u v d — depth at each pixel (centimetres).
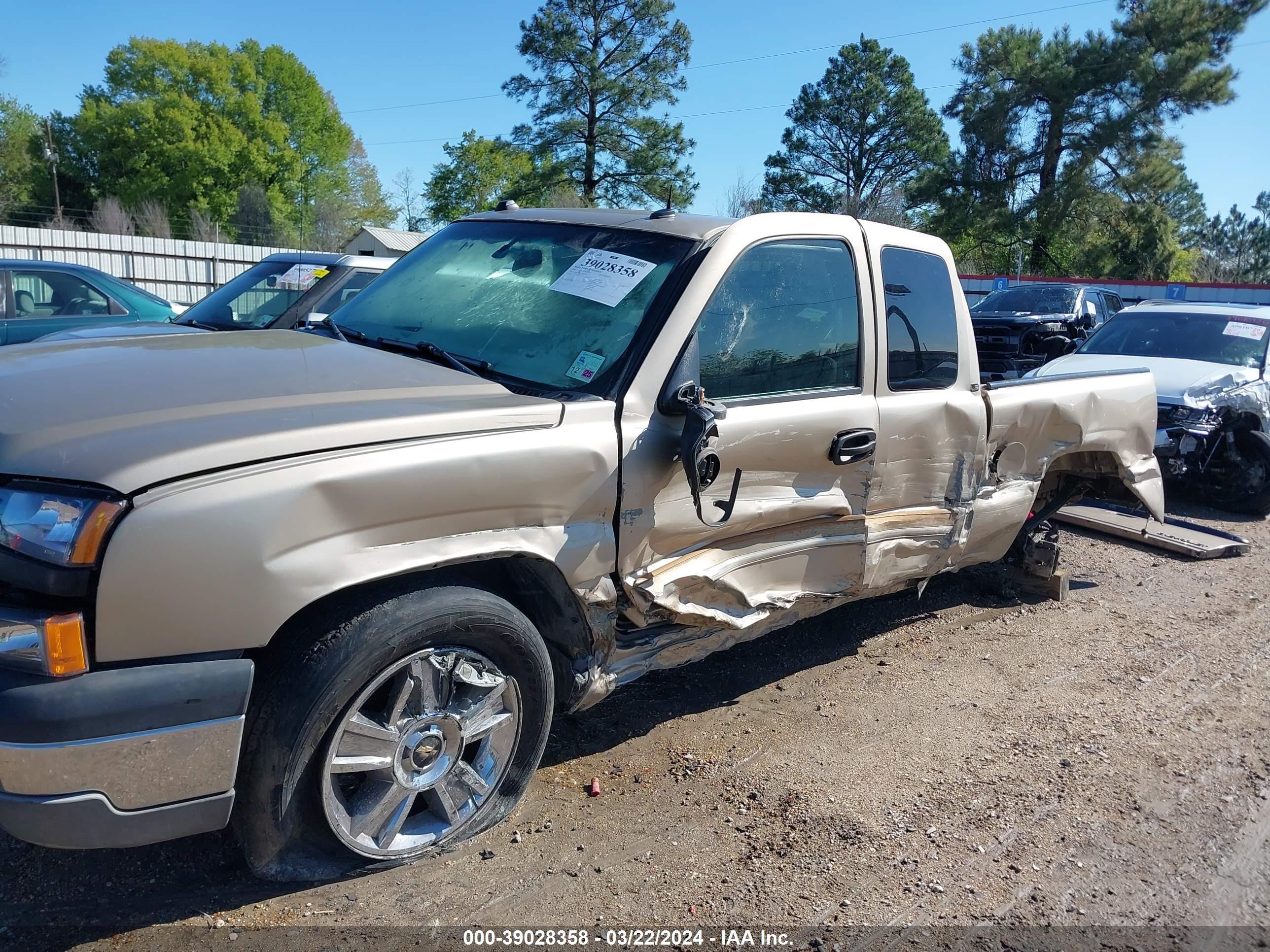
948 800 342
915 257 420
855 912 279
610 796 330
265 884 272
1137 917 285
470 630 267
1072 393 497
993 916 281
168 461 222
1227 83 4516
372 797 266
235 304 824
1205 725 414
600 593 298
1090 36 4744
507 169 6122
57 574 211
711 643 355
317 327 368
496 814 297
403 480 248
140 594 216
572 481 283
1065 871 304
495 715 287
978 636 512
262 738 240
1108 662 482
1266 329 907
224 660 228
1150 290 3425
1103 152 4756
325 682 240
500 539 271
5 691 210
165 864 279
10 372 281
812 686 435
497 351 325
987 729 400
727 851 303
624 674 327
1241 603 591
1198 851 319
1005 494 470
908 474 402
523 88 4809
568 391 302
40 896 262
